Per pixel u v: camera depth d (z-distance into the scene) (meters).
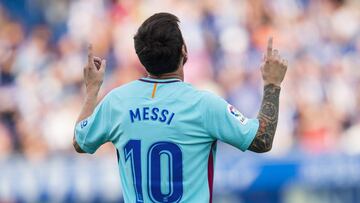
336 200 31.30
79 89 37.53
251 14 40.62
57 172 30.67
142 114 12.02
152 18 12.21
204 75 37.78
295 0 41.94
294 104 36.69
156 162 11.88
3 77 38.31
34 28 40.88
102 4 40.69
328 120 36.88
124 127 12.09
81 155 31.17
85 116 12.73
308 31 40.84
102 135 12.34
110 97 12.38
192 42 38.31
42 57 38.78
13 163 30.83
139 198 11.95
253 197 30.75
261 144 11.88
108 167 30.58
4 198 30.70
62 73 37.97
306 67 38.53
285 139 35.25
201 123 11.88
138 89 12.23
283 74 12.27
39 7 41.69
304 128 36.28
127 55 37.94
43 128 35.72
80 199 30.55
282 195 30.94
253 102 36.91
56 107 36.56
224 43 39.28
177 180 11.85
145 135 11.95
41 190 30.66
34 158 31.78
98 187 30.55
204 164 11.95
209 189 11.99
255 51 39.28
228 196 30.66
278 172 30.89
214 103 11.91
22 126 36.06
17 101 37.03
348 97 38.28
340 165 31.34
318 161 31.22
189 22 38.97
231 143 11.88
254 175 30.75
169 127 11.88
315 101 37.28
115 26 39.50
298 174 31.05
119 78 37.00
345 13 42.12
